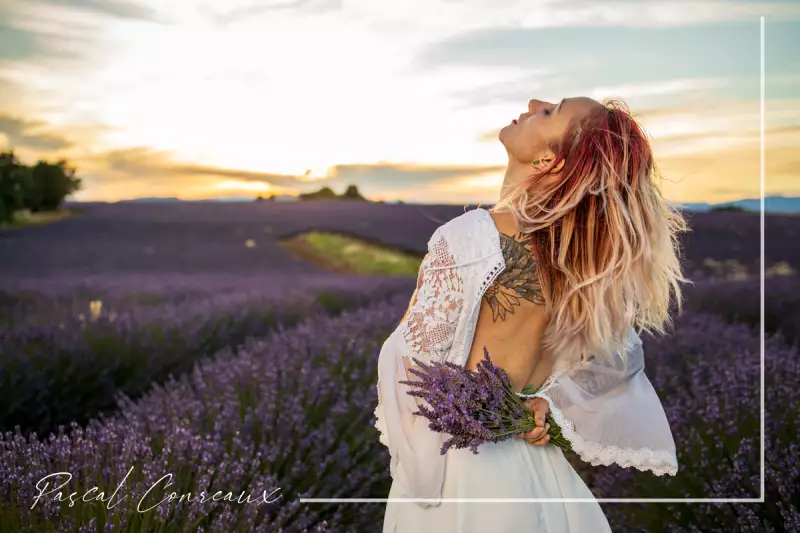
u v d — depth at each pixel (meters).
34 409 3.78
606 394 1.78
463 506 1.59
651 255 1.62
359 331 4.88
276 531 2.46
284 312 6.00
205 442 2.75
